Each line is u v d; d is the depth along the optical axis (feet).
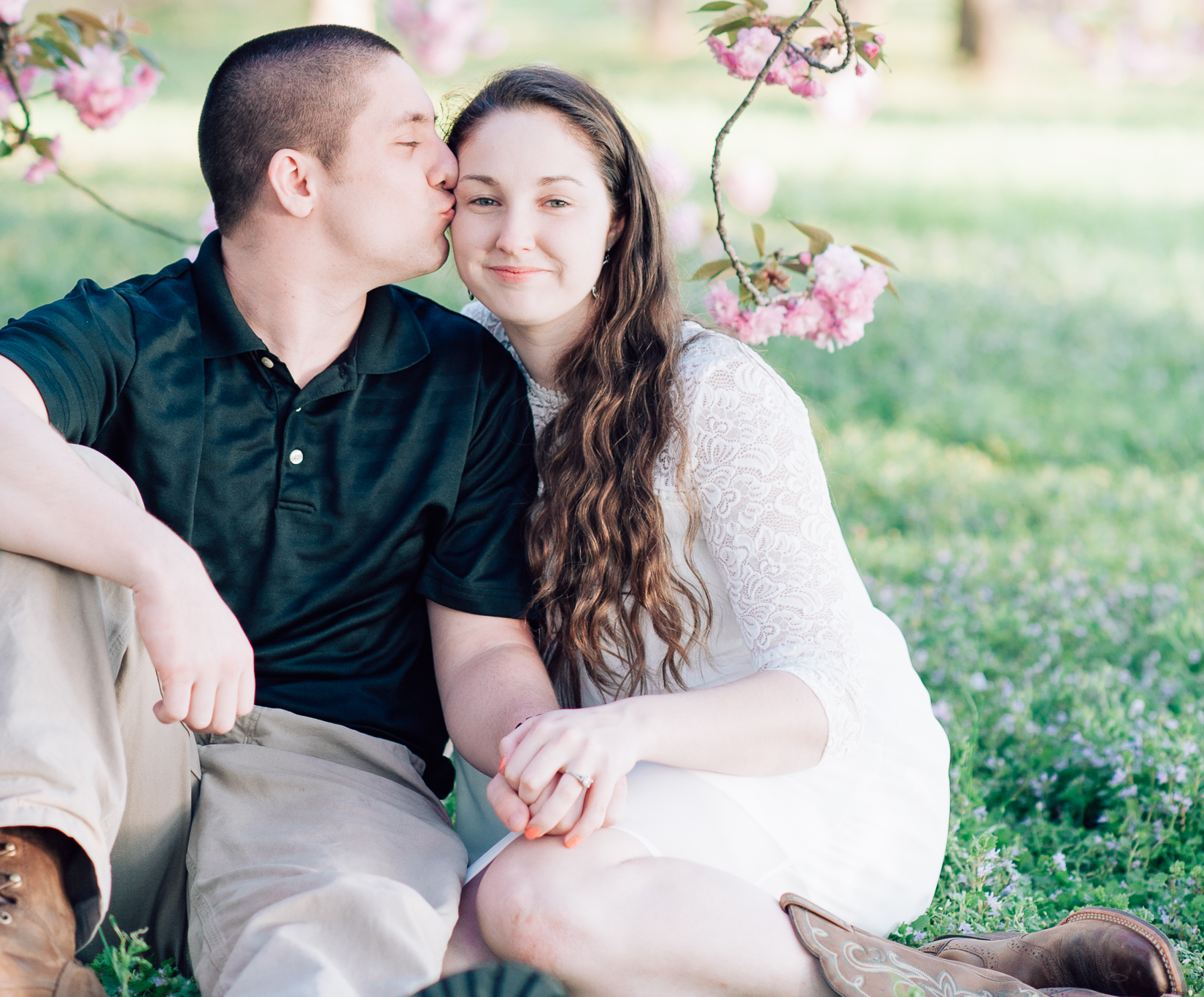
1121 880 8.86
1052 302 31.24
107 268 27.48
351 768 7.47
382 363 7.86
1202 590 13.99
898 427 21.79
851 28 9.23
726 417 7.56
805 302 9.86
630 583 7.79
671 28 84.79
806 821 7.25
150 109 53.52
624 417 7.86
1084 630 12.60
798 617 7.33
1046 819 9.89
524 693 7.47
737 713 6.87
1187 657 12.31
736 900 6.25
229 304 7.67
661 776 7.06
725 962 6.14
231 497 7.60
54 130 46.39
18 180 38.37
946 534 16.38
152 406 7.48
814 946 6.21
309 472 7.68
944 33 100.78
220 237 7.94
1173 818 9.18
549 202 7.61
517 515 8.11
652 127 54.70
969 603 13.21
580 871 6.32
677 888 6.25
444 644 7.93
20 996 5.49
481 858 6.98
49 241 29.91
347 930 5.97
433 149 7.70
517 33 95.30
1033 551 15.35
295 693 7.71
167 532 6.44
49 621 6.20
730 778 7.13
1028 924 7.80
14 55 11.00
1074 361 26.05
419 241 7.72
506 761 6.44
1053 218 42.09
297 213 7.48
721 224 9.71
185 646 6.26
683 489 7.65
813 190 44.37
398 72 7.61
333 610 7.80
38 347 7.06
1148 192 46.96
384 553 7.79
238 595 7.70
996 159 53.52
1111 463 19.99
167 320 7.63
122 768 6.24
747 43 9.74
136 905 7.01
